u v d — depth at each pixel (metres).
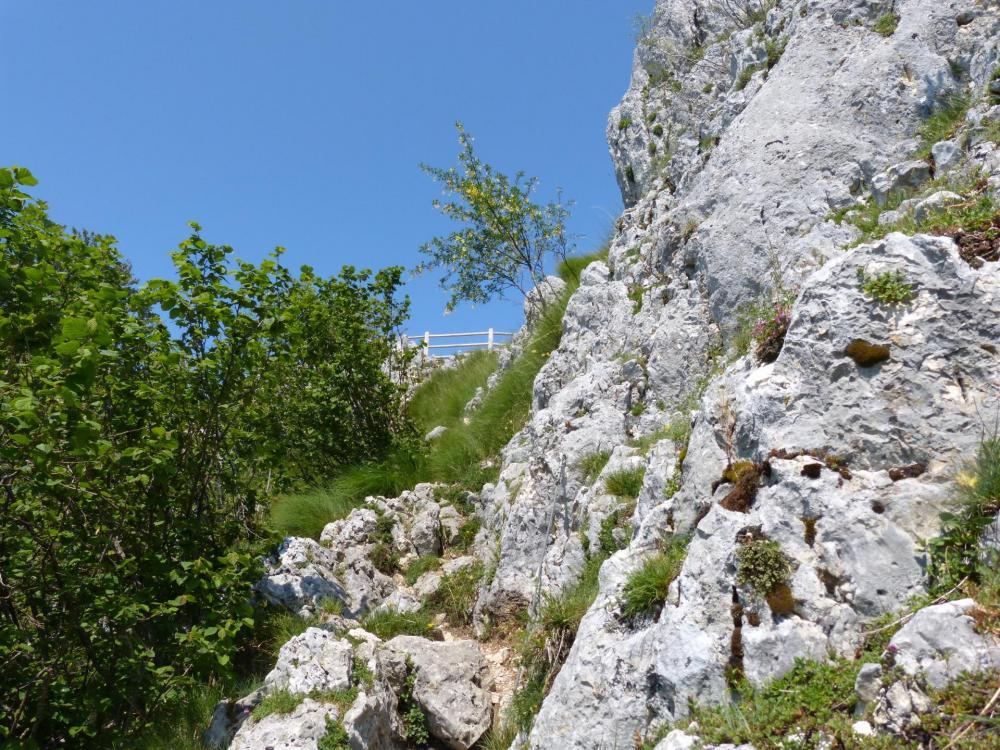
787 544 3.93
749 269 7.28
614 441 7.59
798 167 7.51
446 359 19.44
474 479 10.80
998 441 3.62
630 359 8.12
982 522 3.44
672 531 5.11
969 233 4.30
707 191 8.29
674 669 3.99
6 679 6.25
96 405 6.75
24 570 6.41
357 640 6.70
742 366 5.26
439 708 6.32
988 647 2.92
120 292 6.30
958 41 7.46
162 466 6.63
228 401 7.68
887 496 3.78
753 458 4.49
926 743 2.83
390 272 13.07
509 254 15.25
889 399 3.99
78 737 6.47
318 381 12.08
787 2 9.85
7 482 6.03
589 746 4.35
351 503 10.73
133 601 6.33
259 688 6.48
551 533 7.58
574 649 4.91
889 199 6.42
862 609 3.60
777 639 3.69
